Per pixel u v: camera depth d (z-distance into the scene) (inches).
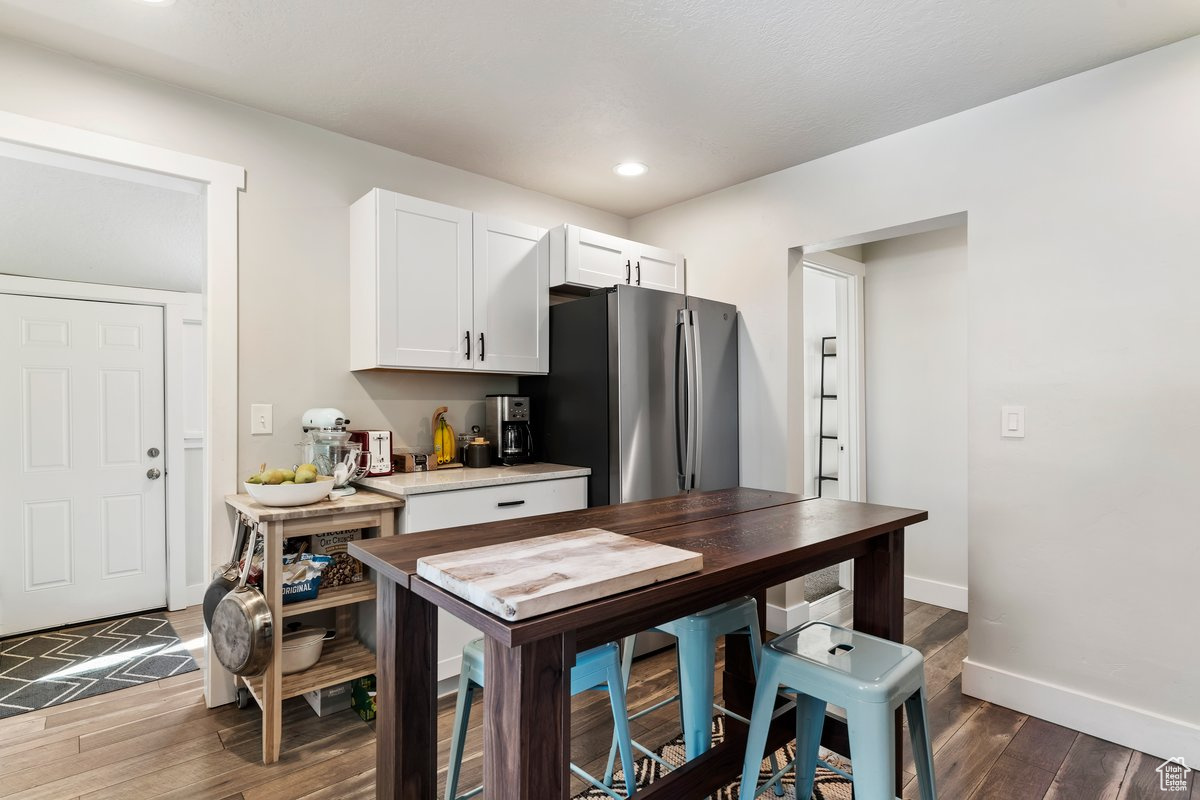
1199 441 77.6
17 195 104.6
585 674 56.2
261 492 81.7
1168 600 79.7
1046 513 89.4
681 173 125.0
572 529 58.0
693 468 118.4
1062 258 88.4
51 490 127.8
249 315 96.3
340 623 101.8
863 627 68.8
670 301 117.5
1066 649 87.6
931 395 142.3
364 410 109.5
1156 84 80.7
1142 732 80.7
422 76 88.0
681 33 77.8
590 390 115.4
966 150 98.0
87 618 131.0
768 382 126.2
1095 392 85.4
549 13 73.7
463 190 123.0
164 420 140.9
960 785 73.2
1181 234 78.9
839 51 81.8
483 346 113.0
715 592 51.3
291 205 100.7
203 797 70.3
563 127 104.4
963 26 76.0
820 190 117.3
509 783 36.9
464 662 58.6
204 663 99.1
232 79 88.1
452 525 95.3
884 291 150.9
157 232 121.1
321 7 72.1
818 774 76.4
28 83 78.2
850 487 150.9
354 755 79.1
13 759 77.9
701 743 63.4
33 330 126.3
